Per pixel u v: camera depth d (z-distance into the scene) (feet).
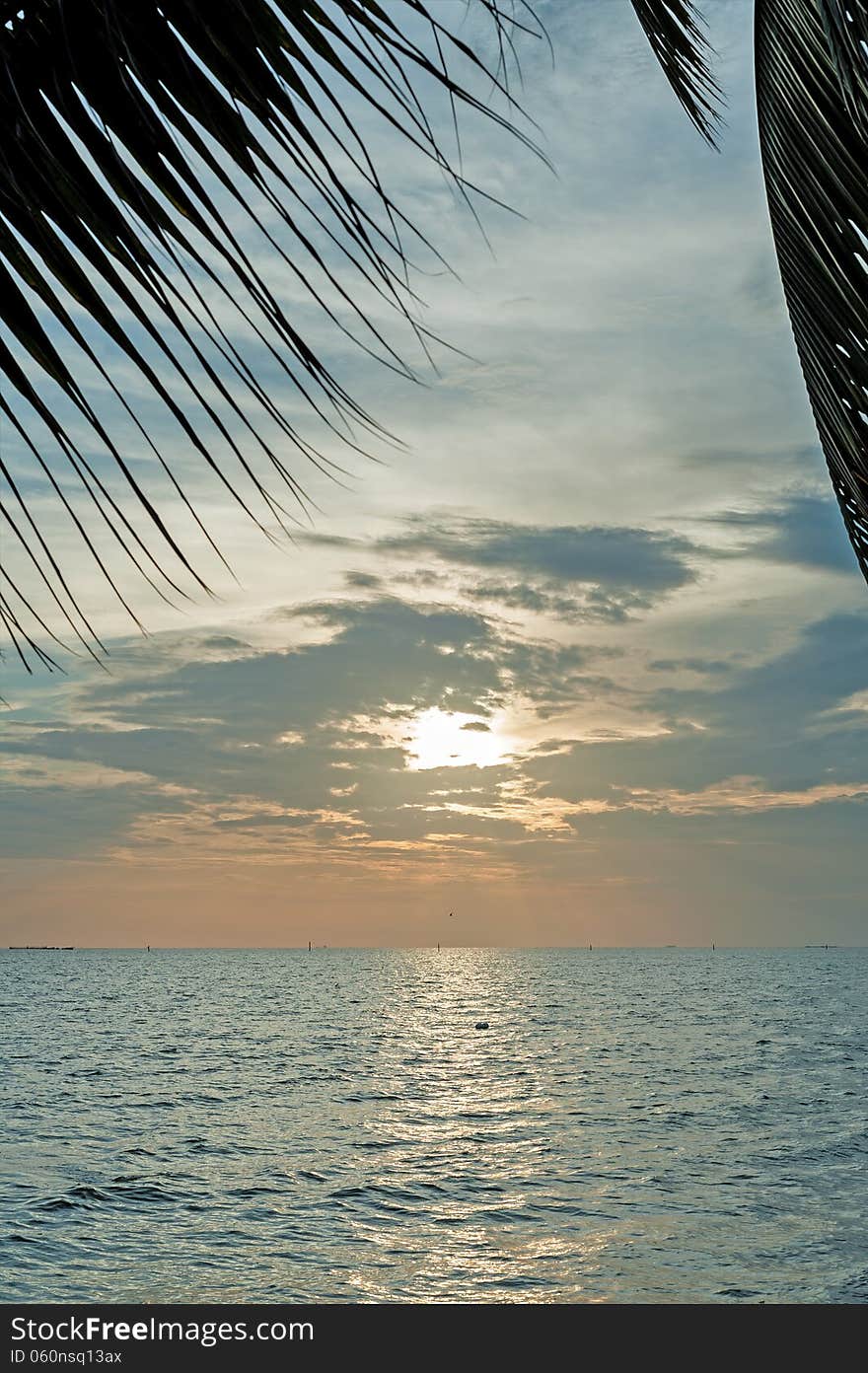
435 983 505.25
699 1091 137.28
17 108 3.51
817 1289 60.85
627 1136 106.32
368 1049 195.83
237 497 3.39
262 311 3.37
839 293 8.89
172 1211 77.15
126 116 3.45
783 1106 123.75
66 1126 110.73
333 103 3.32
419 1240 71.00
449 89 3.26
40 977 574.56
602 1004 337.31
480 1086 144.66
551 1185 86.02
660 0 8.20
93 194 3.42
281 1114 121.29
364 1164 93.97
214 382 3.38
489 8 3.26
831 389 9.81
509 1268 65.41
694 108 8.68
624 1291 61.11
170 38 3.47
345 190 3.33
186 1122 114.42
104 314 3.38
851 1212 76.18
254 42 3.37
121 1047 198.70
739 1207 78.18
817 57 7.97
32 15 3.59
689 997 374.22
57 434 3.35
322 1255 67.87
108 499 3.39
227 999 371.97
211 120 3.40
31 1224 72.59
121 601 3.43
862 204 7.96
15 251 3.46
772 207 10.05
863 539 10.53
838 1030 231.50
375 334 3.38
